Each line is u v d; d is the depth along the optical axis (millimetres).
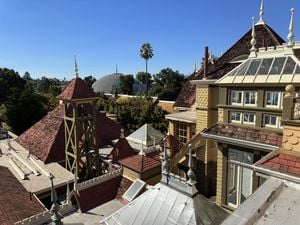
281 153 7246
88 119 21453
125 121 46844
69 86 21062
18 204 15234
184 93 26625
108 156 23344
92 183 15641
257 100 11641
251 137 11531
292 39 10844
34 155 25969
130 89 91125
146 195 7559
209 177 17750
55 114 30656
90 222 13195
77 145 20781
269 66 11461
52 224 7129
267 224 4859
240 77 12297
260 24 16906
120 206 14578
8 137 34938
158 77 95562
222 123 13180
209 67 18297
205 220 6297
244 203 5484
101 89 111625
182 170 18797
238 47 17156
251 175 12008
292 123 7031
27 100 48375
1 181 18000
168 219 6543
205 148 17500
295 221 4852
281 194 5875
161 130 42375
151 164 16094
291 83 10188
